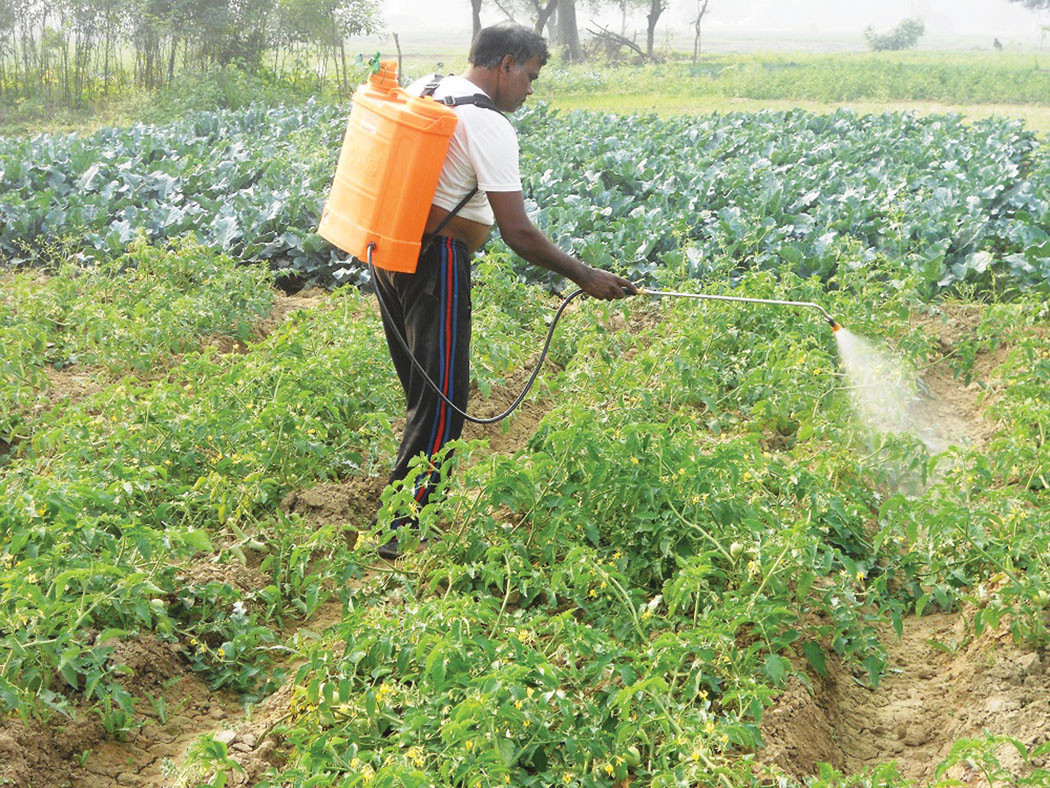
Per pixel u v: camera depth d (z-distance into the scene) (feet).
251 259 35.06
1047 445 17.42
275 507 17.60
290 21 96.27
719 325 23.80
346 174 15.46
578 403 21.62
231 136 55.98
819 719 13.12
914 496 18.86
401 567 15.67
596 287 16.58
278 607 15.16
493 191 15.26
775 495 16.85
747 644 13.80
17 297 27.48
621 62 160.25
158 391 18.93
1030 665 13.70
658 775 10.64
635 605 14.15
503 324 25.64
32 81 87.10
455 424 16.35
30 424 20.93
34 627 12.60
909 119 59.82
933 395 24.30
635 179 42.55
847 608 14.33
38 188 42.04
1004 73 119.34
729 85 112.16
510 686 10.89
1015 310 26.58
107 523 15.56
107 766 12.30
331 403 19.21
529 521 15.69
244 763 12.08
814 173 42.37
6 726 12.09
